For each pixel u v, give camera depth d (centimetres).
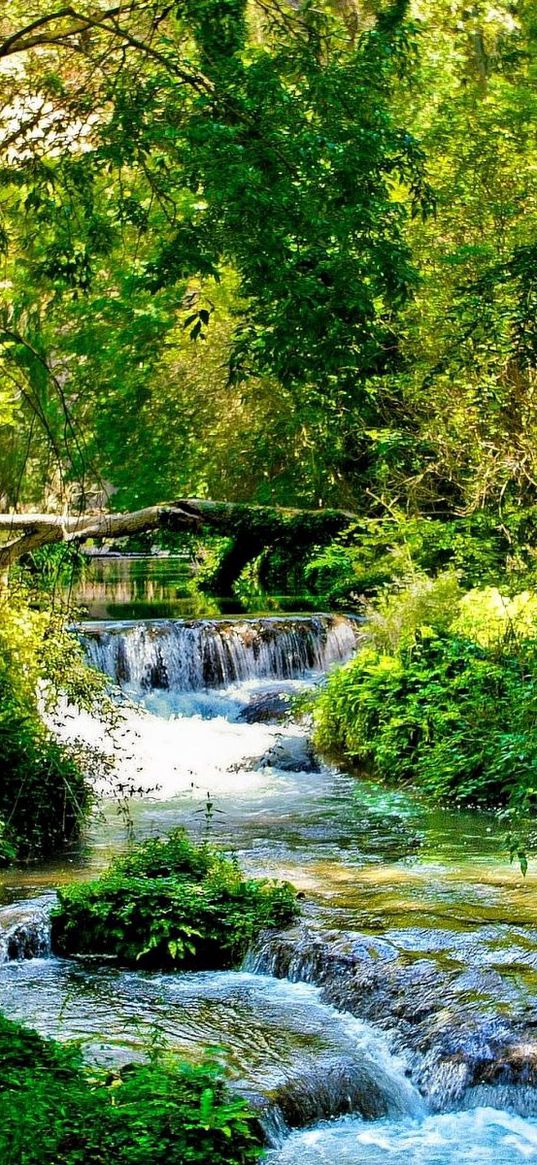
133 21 948
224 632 2180
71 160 910
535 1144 677
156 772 1688
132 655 2080
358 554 2453
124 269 2167
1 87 925
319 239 831
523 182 2083
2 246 987
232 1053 755
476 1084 725
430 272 1973
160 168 888
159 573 3847
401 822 1401
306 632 2253
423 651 1770
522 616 1738
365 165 829
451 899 1045
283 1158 651
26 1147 478
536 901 1038
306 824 1400
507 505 2005
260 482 2744
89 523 950
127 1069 634
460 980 830
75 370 2412
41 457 1005
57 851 1266
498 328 1436
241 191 777
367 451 2366
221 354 2500
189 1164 498
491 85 2264
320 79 836
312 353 859
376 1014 814
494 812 1441
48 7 1017
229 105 811
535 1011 777
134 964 947
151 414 2577
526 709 1319
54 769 1291
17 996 864
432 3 2405
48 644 1247
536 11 2317
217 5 852
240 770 1709
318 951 902
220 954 953
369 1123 706
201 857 1087
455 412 1994
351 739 1723
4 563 943
